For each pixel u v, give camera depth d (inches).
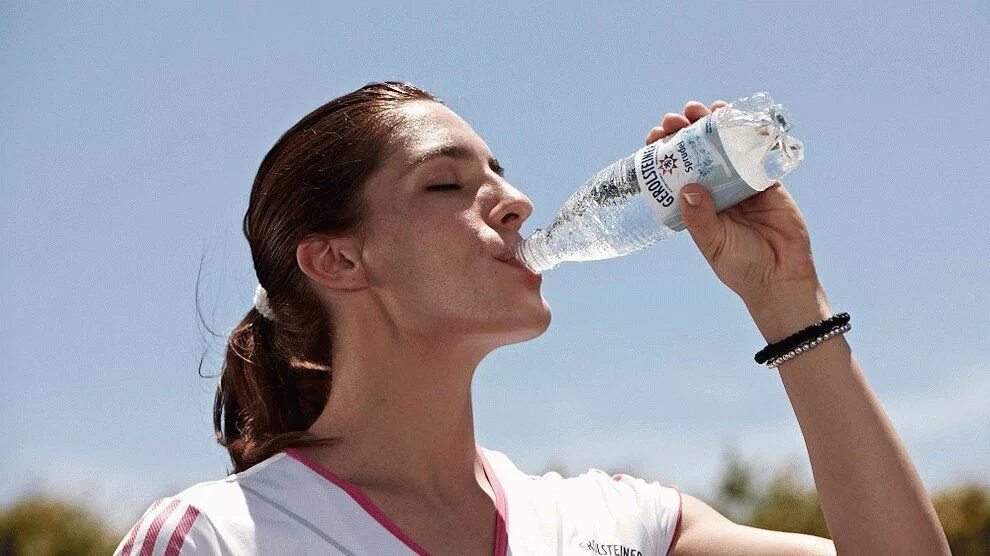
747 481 227.6
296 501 92.2
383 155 100.3
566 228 101.3
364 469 96.8
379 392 98.0
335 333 101.2
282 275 104.2
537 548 97.7
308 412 105.6
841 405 98.3
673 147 100.2
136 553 87.9
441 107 104.1
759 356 101.7
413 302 96.7
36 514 220.8
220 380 111.8
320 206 101.0
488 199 98.7
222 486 92.9
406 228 97.7
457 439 99.0
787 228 103.0
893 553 94.7
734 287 103.5
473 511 98.3
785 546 102.3
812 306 101.5
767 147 98.3
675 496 108.7
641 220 102.0
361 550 90.8
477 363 98.2
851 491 96.5
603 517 103.0
